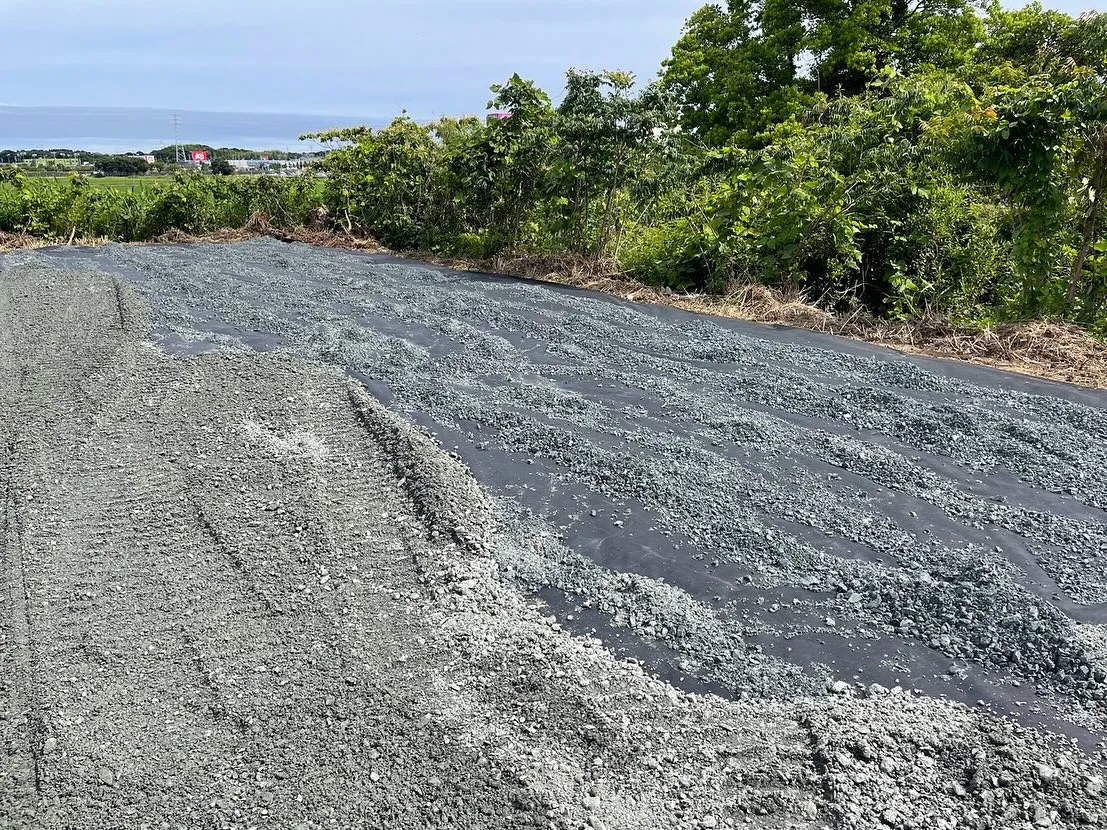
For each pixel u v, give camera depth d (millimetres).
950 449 3977
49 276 7406
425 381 4926
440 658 2496
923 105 6707
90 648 2527
